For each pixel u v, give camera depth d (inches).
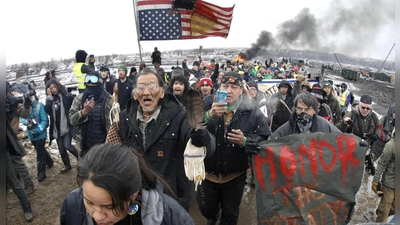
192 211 156.6
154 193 48.9
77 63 285.7
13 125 177.0
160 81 95.7
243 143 104.1
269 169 97.9
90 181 39.6
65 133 197.9
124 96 261.0
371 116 185.0
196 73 434.0
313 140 95.7
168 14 229.8
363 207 162.2
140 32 233.8
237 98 112.9
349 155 93.7
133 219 48.1
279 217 95.3
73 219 50.2
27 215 149.6
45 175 195.9
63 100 194.7
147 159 95.3
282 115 180.1
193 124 76.6
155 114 95.4
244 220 150.4
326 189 93.5
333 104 236.2
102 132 163.6
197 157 80.7
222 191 120.3
